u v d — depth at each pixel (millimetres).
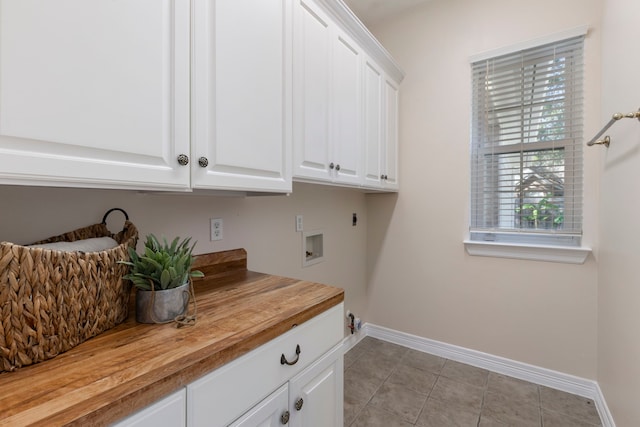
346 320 2383
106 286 757
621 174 1336
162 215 1167
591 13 1744
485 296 2123
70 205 924
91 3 638
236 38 965
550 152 1899
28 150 562
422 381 1967
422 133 2334
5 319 553
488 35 2061
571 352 1857
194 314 869
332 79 1506
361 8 2320
